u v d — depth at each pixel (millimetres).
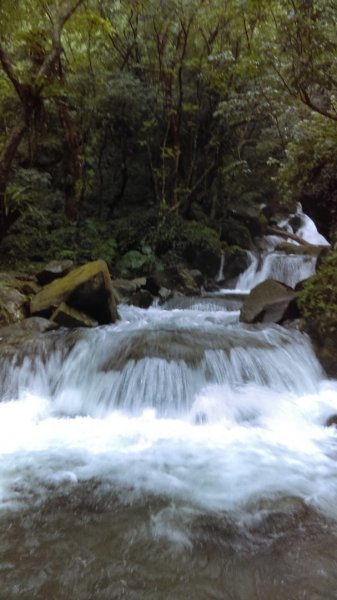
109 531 3115
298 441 4762
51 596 2480
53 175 14398
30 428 5121
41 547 2932
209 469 4090
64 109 12352
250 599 2469
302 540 3023
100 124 13805
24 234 11812
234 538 3045
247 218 16734
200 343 6359
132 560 2805
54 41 8969
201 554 2867
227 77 12805
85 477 3928
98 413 5578
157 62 13617
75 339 6598
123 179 14625
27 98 8781
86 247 12344
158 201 14352
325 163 8508
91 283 7820
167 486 3773
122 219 13953
